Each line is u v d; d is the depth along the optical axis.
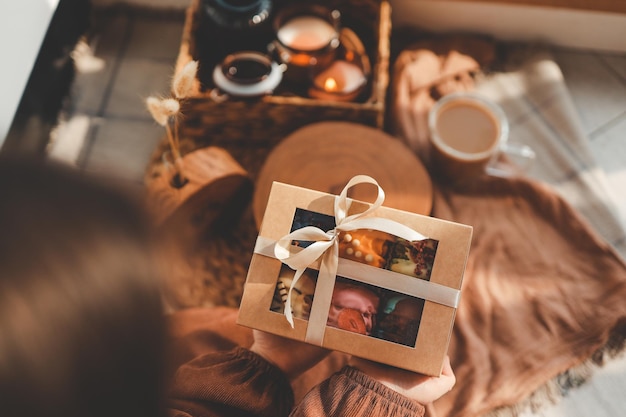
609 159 1.68
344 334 0.86
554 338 1.36
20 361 0.33
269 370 1.02
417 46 1.73
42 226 0.35
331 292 0.87
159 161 1.46
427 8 1.72
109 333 0.36
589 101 1.75
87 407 0.36
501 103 1.68
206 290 1.41
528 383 1.33
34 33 1.55
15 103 1.52
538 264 1.44
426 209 1.27
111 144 1.70
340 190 1.27
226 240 1.46
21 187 0.35
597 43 1.78
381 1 1.53
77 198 0.36
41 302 0.34
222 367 0.99
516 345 1.36
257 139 1.56
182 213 1.31
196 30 1.48
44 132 1.68
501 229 1.48
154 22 1.84
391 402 0.87
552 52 1.80
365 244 0.88
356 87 1.47
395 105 1.62
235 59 1.45
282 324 0.87
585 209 1.55
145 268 0.38
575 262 1.44
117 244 0.37
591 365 1.35
